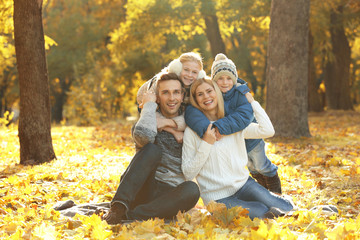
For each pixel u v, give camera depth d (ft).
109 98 83.56
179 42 84.99
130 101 105.81
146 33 68.85
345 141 33.50
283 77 34.47
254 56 111.24
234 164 12.50
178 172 12.60
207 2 62.23
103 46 95.25
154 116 12.01
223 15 64.13
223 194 12.53
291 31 34.22
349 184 17.17
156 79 13.08
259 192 12.52
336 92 85.15
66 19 90.17
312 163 22.58
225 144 12.49
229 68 12.97
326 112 76.43
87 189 16.80
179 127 12.49
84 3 96.37
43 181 17.97
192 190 11.74
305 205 14.33
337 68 84.33
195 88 12.43
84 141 35.50
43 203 14.61
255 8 61.11
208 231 10.21
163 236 9.91
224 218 11.37
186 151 12.37
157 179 12.64
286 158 24.52
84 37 90.17
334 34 82.89
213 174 12.55
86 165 22.77
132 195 11.32
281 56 34.47
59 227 11.21
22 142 23.59
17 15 22.98
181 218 11.22
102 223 10.64
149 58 85.87
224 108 12.76
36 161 23.44
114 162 24.04
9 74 90.99
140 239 9.74
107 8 93.45
